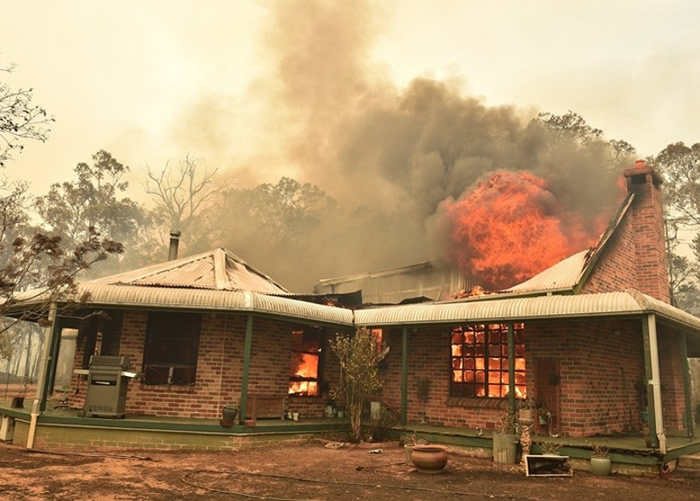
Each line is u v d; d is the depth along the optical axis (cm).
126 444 1065
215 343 1209
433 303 1299
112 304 1108
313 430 1226
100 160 4462
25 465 855
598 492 778
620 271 1395
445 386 1313
